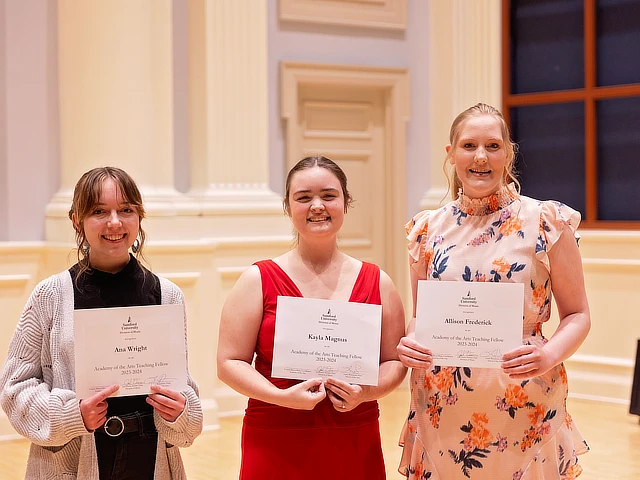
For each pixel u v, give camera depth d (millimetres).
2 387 2201
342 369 2352
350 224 6984
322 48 6707
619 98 6348
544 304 2473
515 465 2426
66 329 2211
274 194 5984
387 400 6270
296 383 2416
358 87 6918
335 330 2369
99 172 2248
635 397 5562
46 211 5719
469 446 2463
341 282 2504
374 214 7078
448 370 2490
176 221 5477
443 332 2377
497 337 2346
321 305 2383
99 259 2271
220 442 5055
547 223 2451
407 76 6988
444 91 6746
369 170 7047
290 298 2387
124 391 2141
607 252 6203
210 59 5809
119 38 5383
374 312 2375
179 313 2189
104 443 2205
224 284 5641
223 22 5848
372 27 6879
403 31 7016
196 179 5945
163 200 5477
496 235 2490
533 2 6691
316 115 6832
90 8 5398
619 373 6133
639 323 6074
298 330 2373
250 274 2504
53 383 2207
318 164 2492
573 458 2463
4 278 5367
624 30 6320
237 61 5891
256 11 5945
